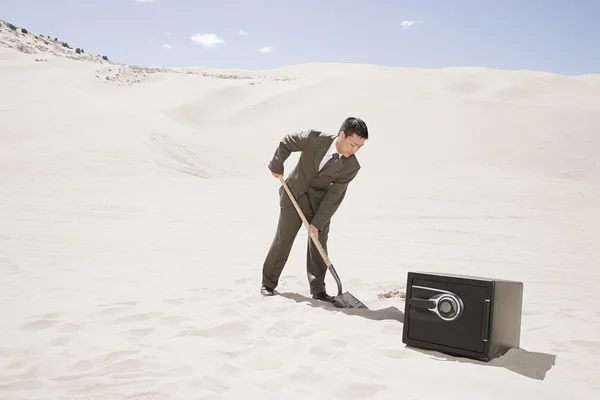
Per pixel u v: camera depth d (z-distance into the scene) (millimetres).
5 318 4172
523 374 3307
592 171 33219
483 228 11141
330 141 5152
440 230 10781
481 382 3111
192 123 48719
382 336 4004
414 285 3809
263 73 86750
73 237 8492
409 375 3230
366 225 11359
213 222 11188
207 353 3543
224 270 6500
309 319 4359
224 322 4148
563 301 5441
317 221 5062
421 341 3740
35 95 42219
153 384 3006
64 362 3324
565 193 18000
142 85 60719
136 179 20109
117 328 4062
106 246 7863
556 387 3100
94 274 5984
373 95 50281
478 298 3531
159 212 12305
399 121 44156
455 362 3467
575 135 38281
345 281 6250
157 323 4203
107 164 23234
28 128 29531
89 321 4195
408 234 10242
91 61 75812
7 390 2893
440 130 41656
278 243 5324
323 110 48188
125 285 5516
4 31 76250
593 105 60125
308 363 3355
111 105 42875
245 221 11492
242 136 43312
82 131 29922
